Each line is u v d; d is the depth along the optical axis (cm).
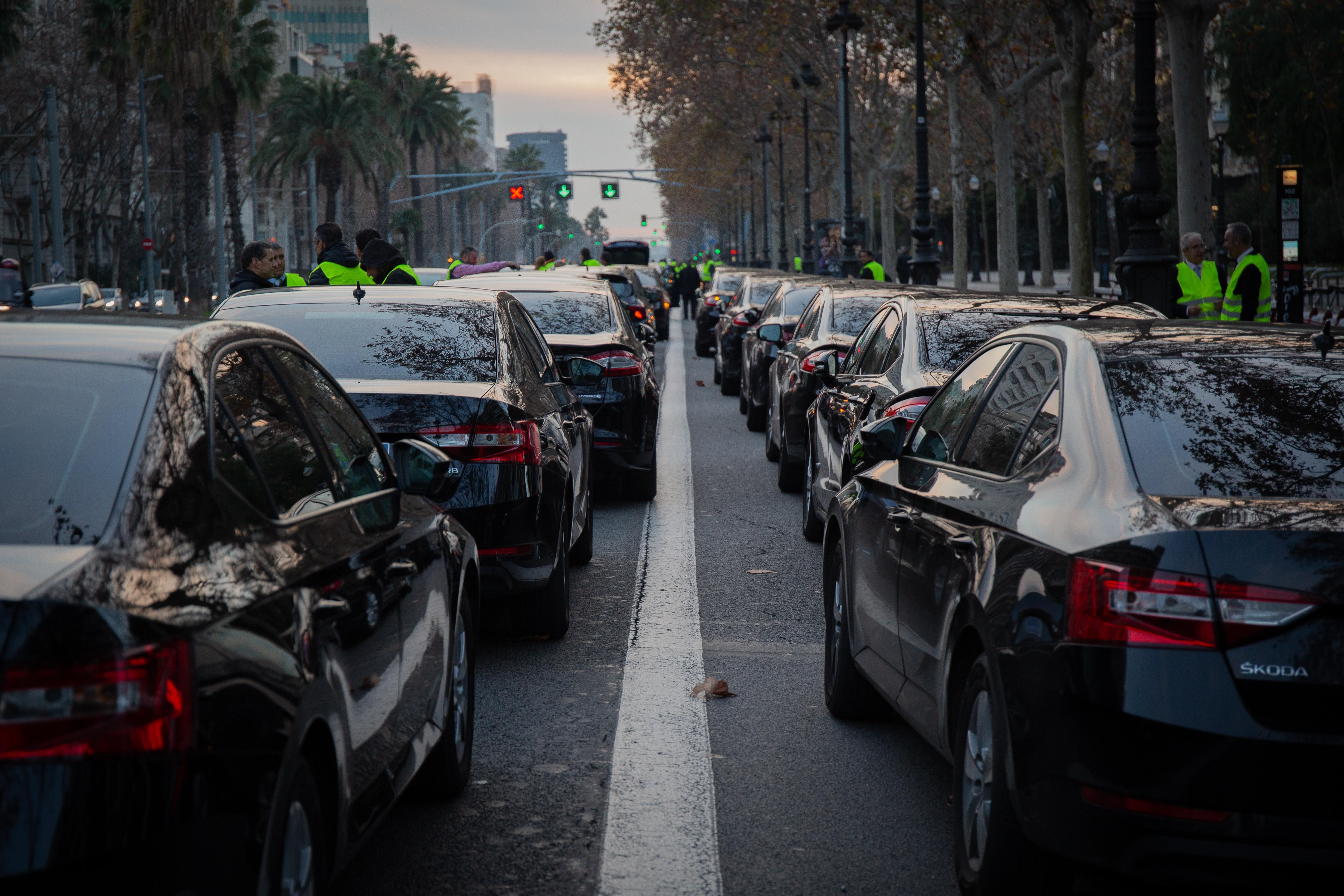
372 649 410
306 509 396
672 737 644
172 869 271
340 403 486
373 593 413
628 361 1282
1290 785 351
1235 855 355
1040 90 5966
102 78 6138
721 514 1291
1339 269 4725
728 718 677
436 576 505
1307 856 352
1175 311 1917
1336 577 359
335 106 7781
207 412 354
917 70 3619
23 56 6094
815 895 470
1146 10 1869
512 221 19350
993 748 419
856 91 6719
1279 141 4622
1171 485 408
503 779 585
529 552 740
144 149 6106
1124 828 365
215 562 319
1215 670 358
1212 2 2264
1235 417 436
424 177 10162
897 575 557
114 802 263
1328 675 354
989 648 427
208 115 5766
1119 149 6134
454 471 716
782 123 7981
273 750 312
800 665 777
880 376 973
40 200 6259
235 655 303
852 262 4944
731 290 3778
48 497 302
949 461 554
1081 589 383
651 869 490
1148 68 1886
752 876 486
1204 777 355
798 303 1981
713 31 5866
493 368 779
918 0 3603
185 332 373
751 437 1934
